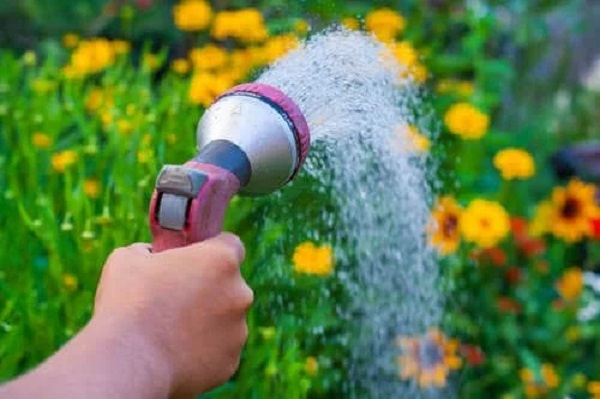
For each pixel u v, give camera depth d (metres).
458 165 3.20
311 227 2.41
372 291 2.58
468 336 2.93
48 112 2.97
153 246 1.07
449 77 3.81
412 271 2.60
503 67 3.67
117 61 3.77
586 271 3.31
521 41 4.24
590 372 3.01
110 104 3.01
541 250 3.06
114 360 0.92
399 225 2.47
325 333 2.58
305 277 2.43
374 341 2.62
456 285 2.85
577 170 3.90
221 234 1.05
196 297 0.98
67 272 2.29
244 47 3.51
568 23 4.79
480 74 3.65
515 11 4.23
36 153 2.78
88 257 2.26
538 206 3.37
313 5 2.28
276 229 2.32
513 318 2.95
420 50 3.60
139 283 0.98
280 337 2.33
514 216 3.29
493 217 2.75
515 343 2.91
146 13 4.38
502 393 2.88
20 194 2.55
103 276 1.01
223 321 0.99
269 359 2.21
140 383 0.92
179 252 1.00
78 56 3.16
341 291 2.56
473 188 3.37
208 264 0.99
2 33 4.76
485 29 3.71
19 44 4.76
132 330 0.95
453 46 4.12
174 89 3.04
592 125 4.66
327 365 2.54
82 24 4.67
